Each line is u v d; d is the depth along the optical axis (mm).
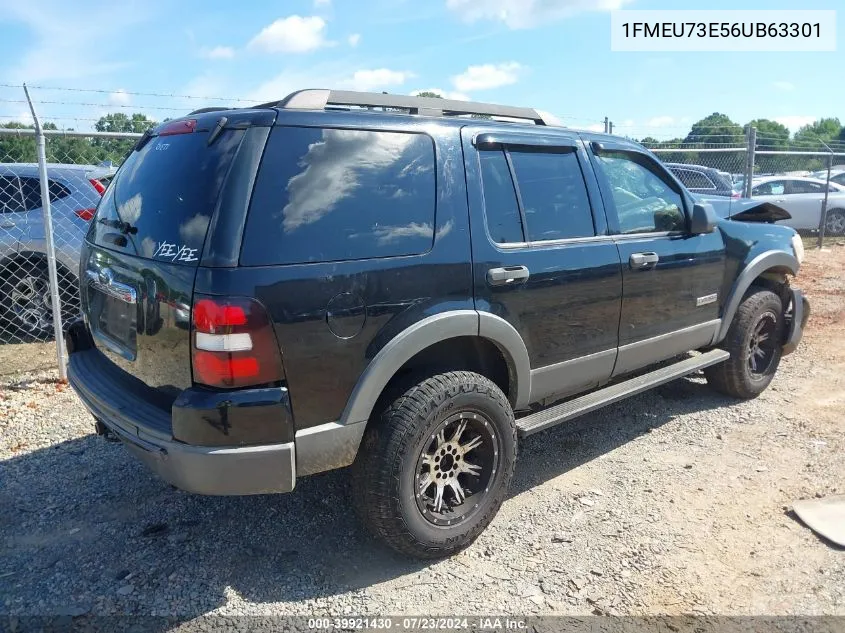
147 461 2680
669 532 3311
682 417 4789
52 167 6395
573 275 3539
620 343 3922
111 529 3318
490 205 3250
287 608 2764
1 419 4609
